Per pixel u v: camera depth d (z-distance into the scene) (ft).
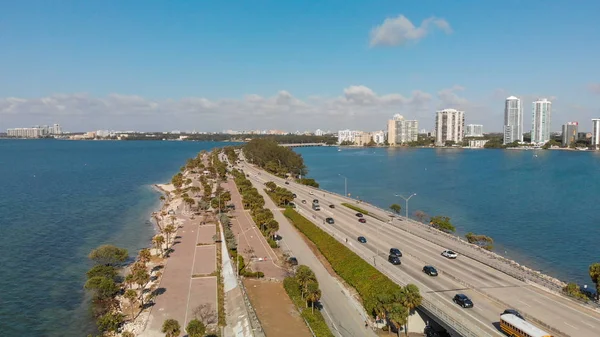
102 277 296.71
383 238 390.42
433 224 465.88
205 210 579.89
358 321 246.68
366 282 280.92
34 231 504.43
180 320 256.11
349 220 477.36
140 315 264.52
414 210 648.79
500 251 451.53
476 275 283.59
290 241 411.54
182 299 286.46
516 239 496.23
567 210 648.38
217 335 239.09
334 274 321.11
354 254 331.57
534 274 297.33
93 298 295.48
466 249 353.51
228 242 383.45
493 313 224.74
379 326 240.94
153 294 295.28
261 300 279.90
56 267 378.73
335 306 266.16
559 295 246.06
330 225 449.06
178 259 370.73
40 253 419.13
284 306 270.46
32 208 645.10
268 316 255.91
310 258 360.07
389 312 229.25
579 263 414.21
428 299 242.37
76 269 374.22
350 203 603.26
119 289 302.86
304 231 435.53
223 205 570.05
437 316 218.38
